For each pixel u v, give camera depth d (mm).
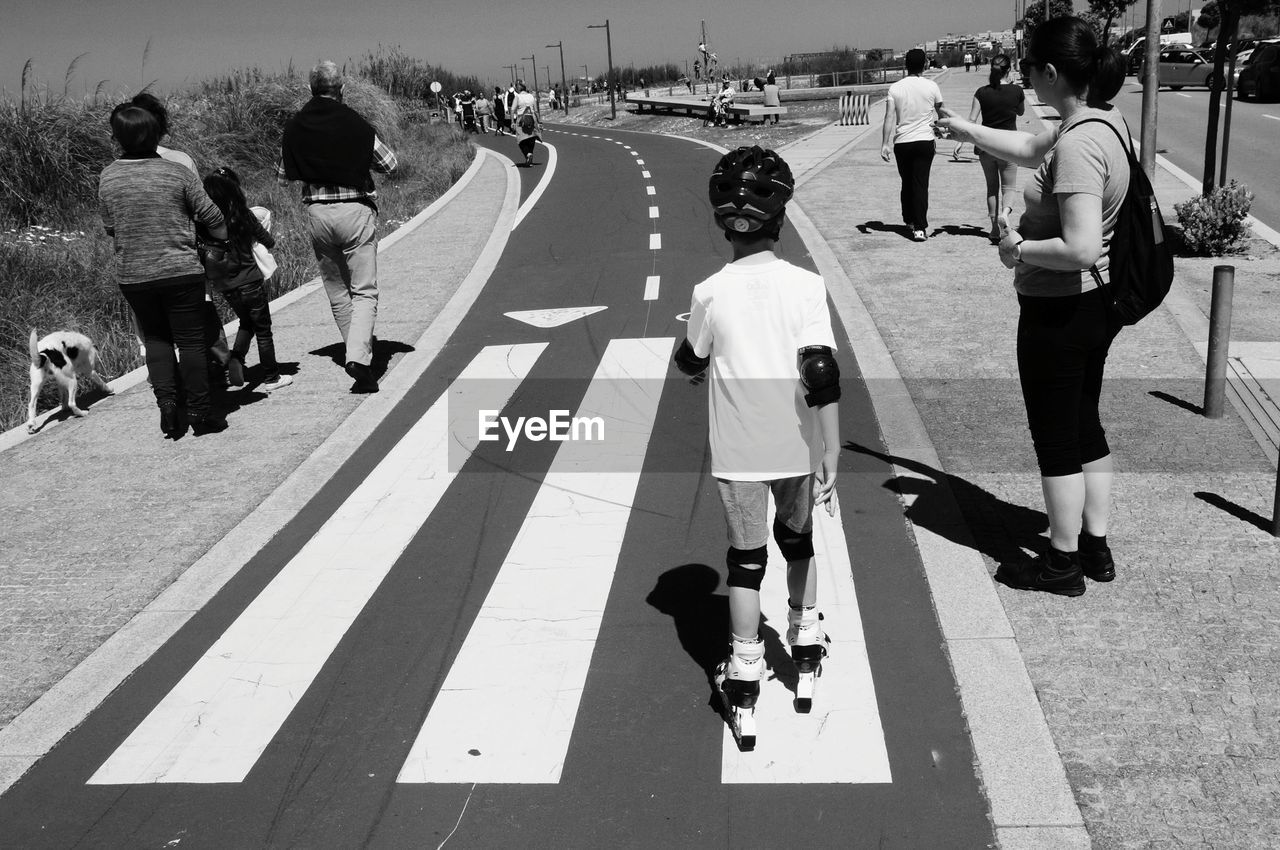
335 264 7895
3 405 8312
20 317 10281
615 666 4180
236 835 3352
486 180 23688
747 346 3371
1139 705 3713
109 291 11461
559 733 3779
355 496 6031
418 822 3369
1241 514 5082
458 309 10562
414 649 4391
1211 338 6246
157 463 6719
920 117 12211
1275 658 3930
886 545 5020
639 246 13656
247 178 22188
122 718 4012
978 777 3418
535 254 13508
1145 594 4430
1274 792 3262
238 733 3881
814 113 41656
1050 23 4027
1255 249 11328
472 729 3828
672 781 3496
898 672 4020
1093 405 4398
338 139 7480
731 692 3760
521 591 4824
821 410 3355
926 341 8336
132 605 4902
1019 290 4242
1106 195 3961
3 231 15422
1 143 17547
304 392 8055
